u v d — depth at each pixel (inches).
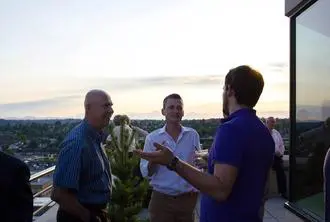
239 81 108.5
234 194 103.6
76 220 148.6
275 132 401.4
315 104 245.0
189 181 101.6
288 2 279.0
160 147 103.1
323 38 233.0
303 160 263.1
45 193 285.0
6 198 98.3
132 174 245.4
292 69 281.0
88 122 155.7
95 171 152.2
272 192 405.4
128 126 253.6
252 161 103.5
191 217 197.9
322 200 232.8
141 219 253.3
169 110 196.4
